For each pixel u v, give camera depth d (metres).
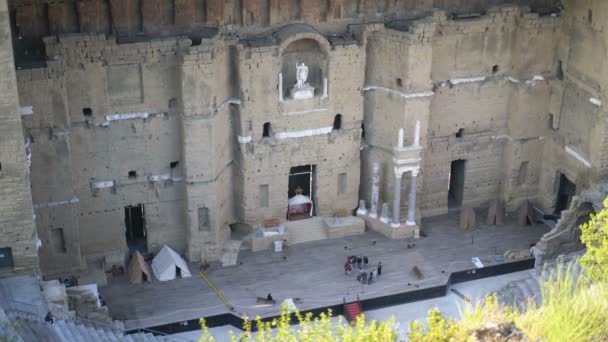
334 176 64.12
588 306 27.17
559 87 64.31
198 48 55.19
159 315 55.66
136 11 56.00
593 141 61.19
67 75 54.47
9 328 40.94
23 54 53.91
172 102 57.94
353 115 62.62
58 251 57.88
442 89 63.62
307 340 28.17
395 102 61.75
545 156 67.44
